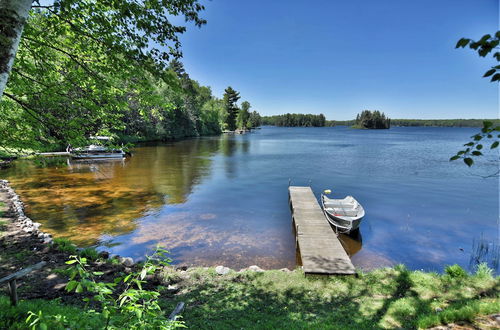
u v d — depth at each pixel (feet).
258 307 19.95
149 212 48.65
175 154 128.36
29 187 62.80
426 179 80.59
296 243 37.37
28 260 24.45
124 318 7.83
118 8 16.60
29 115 21.54
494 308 15.94
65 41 19.92
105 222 43.32
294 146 182.70
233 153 136.87
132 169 88.69
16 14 10.03
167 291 21.79
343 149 165.37
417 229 43.32
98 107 22.90
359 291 22.94
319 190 68.33
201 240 37.91
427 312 18.60
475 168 99.14
